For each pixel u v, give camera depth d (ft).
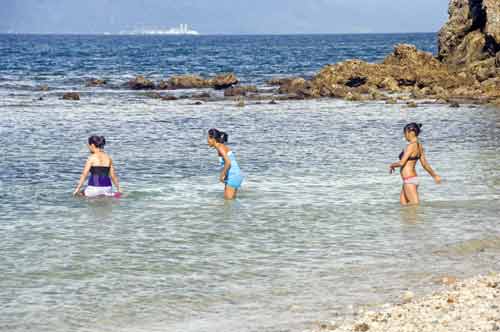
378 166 100.27
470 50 264.72
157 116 170.60
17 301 47.16
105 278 51.88
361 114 173.58
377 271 53.47
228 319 43.98
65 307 46.14
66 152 114.01
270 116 170.50
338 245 60.64
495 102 196.24
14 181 89.25
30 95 223.92
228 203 76.64
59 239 62.13
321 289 49.47
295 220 69.15
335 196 80.28
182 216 70.69
